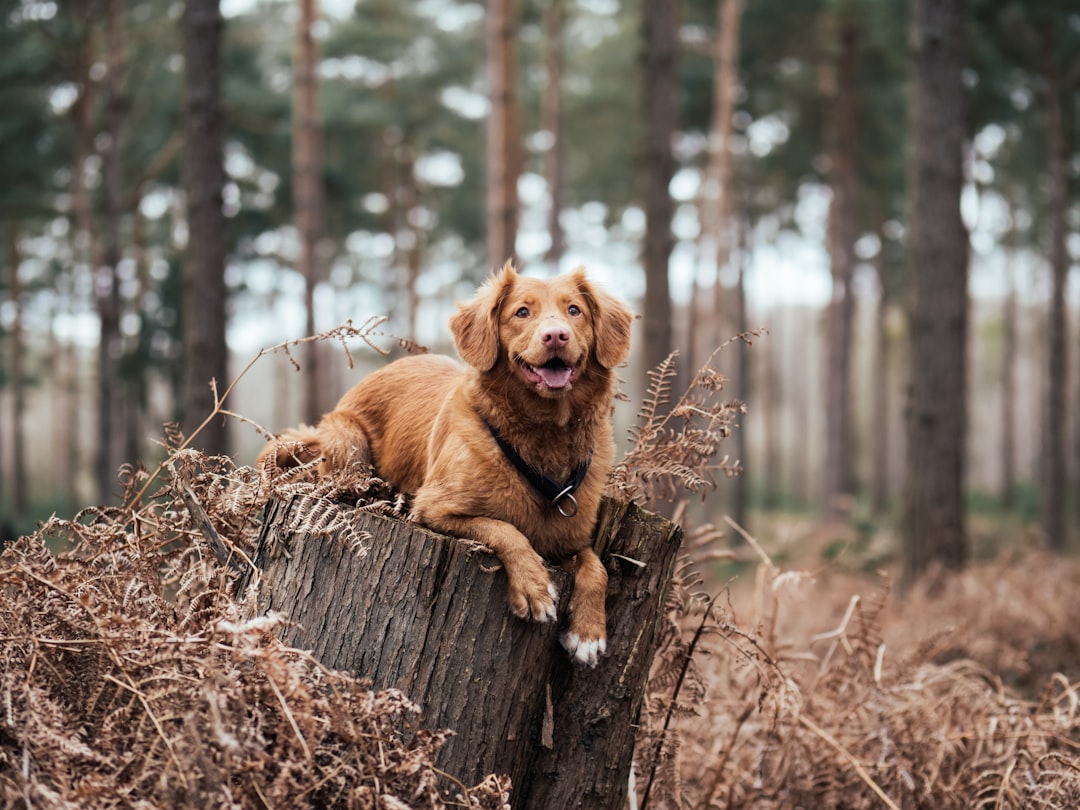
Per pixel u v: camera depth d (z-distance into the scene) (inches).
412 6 1179.3
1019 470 2021.4
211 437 399.5
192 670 117.2
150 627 121.0
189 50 406.0
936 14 409.1
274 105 1019.9
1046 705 204.8
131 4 879.1
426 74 1198.9
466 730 125.5
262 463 159.2
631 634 137.6
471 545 127.3
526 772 131.7
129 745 112.7
